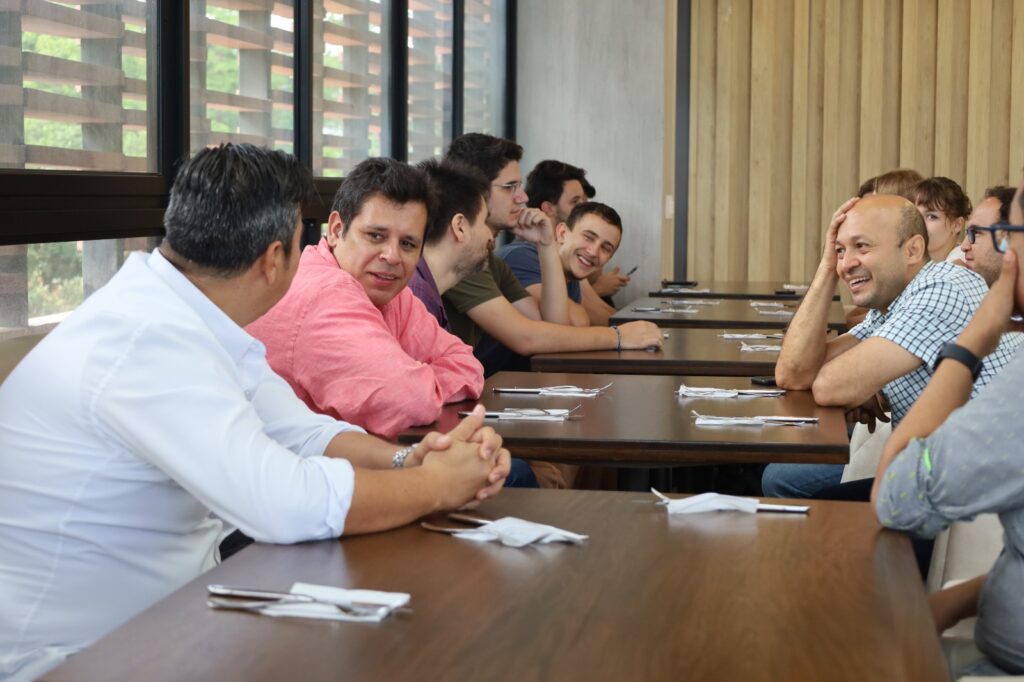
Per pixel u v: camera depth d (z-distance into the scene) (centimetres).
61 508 166
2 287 270
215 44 385
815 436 238
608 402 281
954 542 235
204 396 162
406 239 268
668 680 113
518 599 137
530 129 828
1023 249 178
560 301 442
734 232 861
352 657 119
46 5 287
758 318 506
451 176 328
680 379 322
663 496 187
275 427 197
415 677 113
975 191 830
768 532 167
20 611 166
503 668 116
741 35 850
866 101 837
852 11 840
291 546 160
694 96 856
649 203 821
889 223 309
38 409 167
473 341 392
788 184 852
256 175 174
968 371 178
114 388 163
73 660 118
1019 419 156
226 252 174
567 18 819
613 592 140
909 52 830
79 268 304
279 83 441
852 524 171
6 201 264
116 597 170
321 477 163
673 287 761
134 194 323
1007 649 162
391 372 250
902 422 178
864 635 125
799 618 131
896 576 146
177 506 173
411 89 612
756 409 271
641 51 814
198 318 172
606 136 822
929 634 126
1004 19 820
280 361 255
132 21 328
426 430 247
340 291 257
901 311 287
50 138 290
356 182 268
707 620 130
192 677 114
